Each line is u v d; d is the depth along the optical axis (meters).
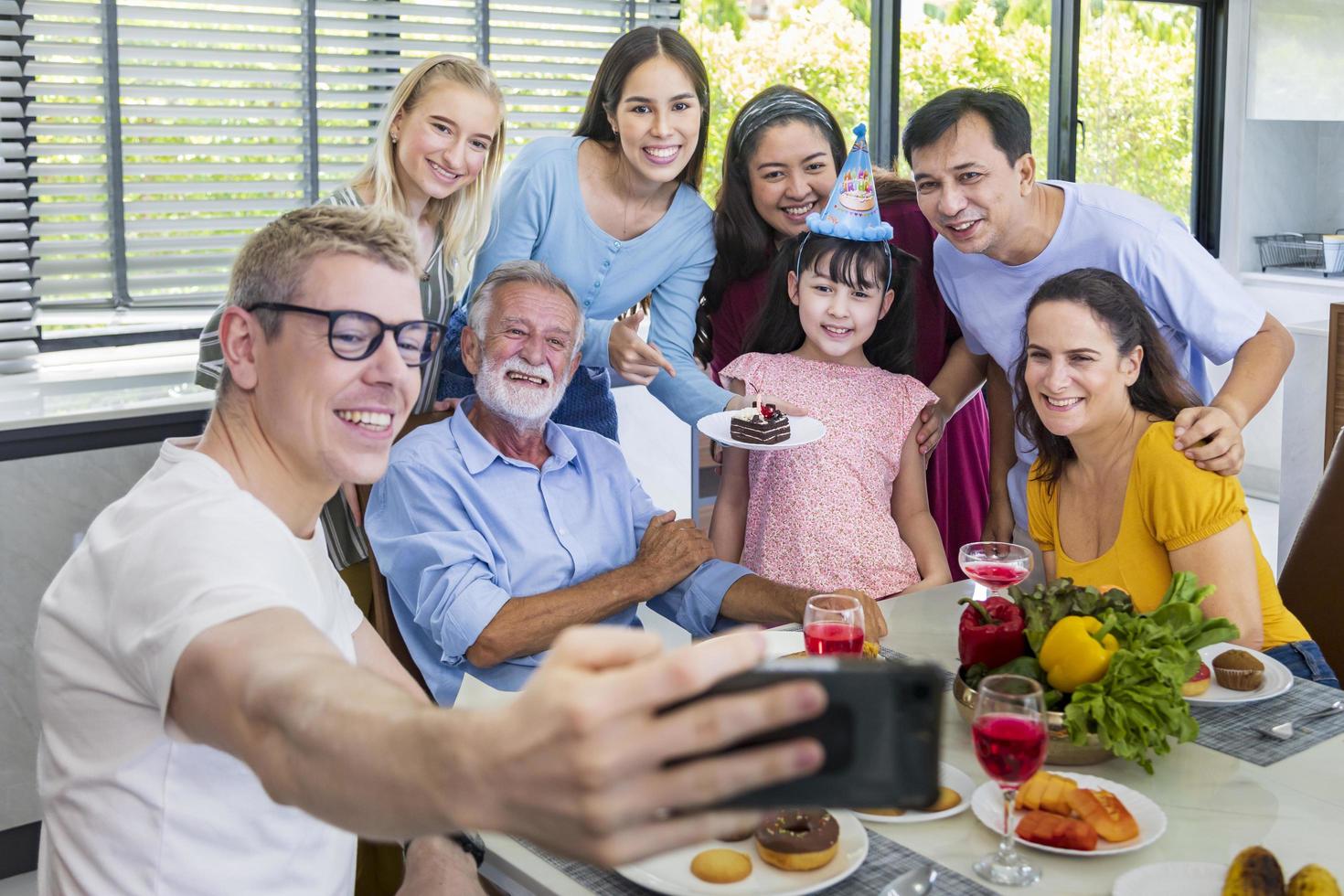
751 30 3.75
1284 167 5.18
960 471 2.79
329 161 3.06
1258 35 4.95
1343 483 2.05
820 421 2.26
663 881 1.11
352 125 3.08
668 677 0.44
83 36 2.66
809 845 1.12
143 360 2.84
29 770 2.49
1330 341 3.56
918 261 2.46
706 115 2.46
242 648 0.72
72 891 1.01
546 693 0.45
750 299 2.65
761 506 2.36
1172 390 1.82
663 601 2.06
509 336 1.91
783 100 2.52
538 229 2.44
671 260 2.54
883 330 2.44
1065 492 1.92
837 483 2.29
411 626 1.92
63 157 2.69
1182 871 1.09
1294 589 2.09
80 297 2.77
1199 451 1.72
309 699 0.61
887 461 2.32
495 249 2.45
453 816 0.49
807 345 2.43
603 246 2.47
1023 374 1.93
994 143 2.14
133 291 2.83
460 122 2.21
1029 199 2.25
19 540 2.41
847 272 2.29
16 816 2.49
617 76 2.34
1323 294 4.78
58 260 2.72
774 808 0.48
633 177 2.43
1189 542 1.73
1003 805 1.20
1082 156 4.77
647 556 1.97
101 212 2.76
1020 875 1.10
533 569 1.93
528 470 1.97
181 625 0.76
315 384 1.03
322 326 1.02
